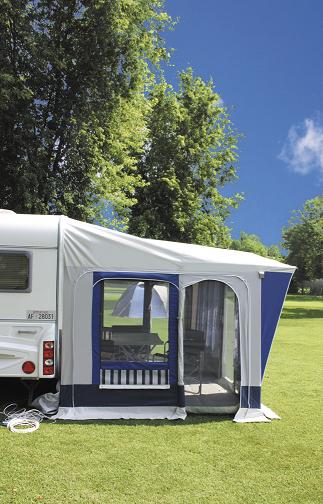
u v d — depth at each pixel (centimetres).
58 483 440
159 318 650
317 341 1435
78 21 1414
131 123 1581
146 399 640
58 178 1406
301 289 6431
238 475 473
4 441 538
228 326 724
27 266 616
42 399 646
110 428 592
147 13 1484
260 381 661
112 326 640
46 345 608
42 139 1347
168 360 645
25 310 612
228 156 2436
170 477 462
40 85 1370
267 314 668
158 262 646
